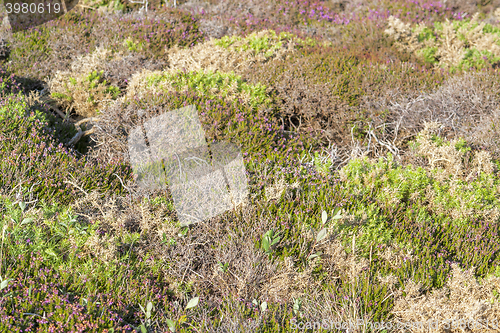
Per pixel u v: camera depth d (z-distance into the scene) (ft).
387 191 13.41
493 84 18.20
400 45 23.97
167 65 21.77
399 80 19.79
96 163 14.64
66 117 17.74
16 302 8.82
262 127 15.94
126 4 28.89
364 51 23.27
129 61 20.86
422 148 15.67
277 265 11.03
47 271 9.73
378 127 17.78
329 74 19.60
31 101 17.11
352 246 11.20
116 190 13.29
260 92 17.85
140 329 9.21
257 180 13.74
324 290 10.70
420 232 12.23
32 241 10.50
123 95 19.13
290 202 12.93
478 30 24.63
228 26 26.07
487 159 14.70
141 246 11.30
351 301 10.14
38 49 21.70
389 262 11.33
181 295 10.44
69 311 8.82
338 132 18.07
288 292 10.74
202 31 25.30
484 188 13.89
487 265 11.69
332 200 12.82
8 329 8.16
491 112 17.07
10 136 13.83
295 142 16.55
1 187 12.19
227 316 9.63
